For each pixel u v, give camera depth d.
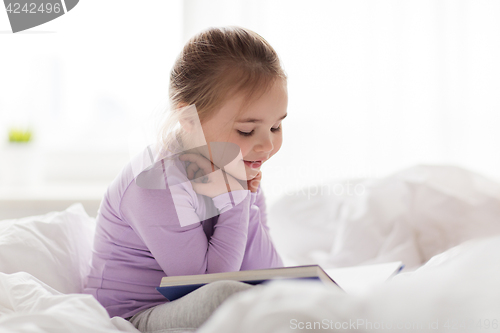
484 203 1.29
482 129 1.97
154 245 0.82
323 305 0.42
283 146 1.91
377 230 1.27
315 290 0.46
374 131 1.93
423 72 1.97
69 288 0.88
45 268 0.86
